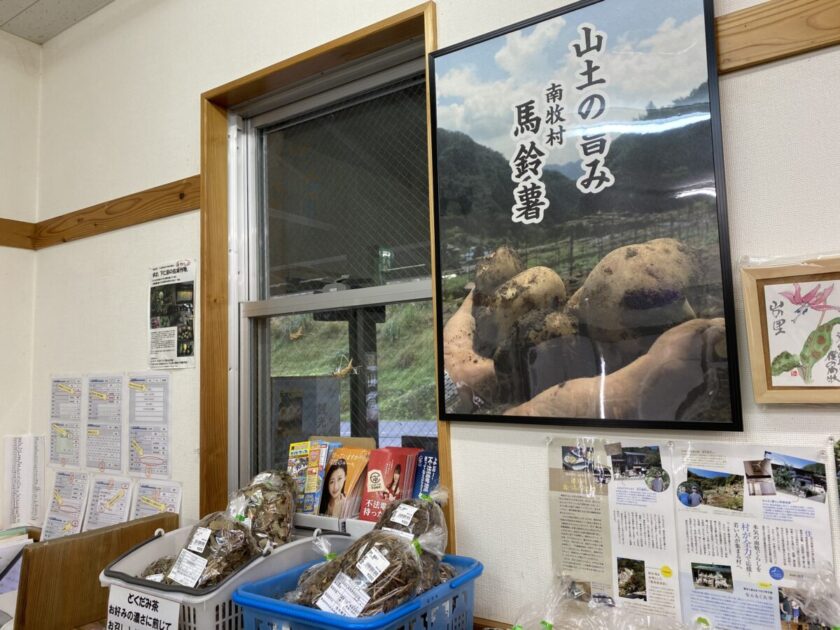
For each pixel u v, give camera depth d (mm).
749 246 1159
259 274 2094
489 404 1416
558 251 1354
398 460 1562
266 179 2119
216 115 2086
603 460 1282
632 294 1256
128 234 2344
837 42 1098
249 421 2027
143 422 2199
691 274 1194
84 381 2439
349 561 1147
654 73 1261
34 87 2785
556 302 1347
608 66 1315
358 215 1870
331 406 1871
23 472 2553
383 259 1804
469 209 1484
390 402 1747
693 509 1180
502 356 1408
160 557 1521
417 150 1764
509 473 1398
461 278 1485
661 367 1214
